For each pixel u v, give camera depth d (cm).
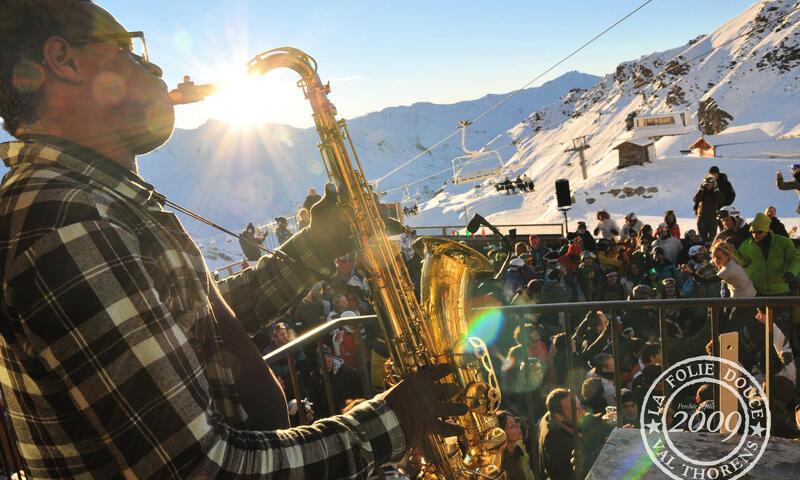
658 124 10438
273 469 102
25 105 108
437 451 167
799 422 402
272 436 107
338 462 109
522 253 1380
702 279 909
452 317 177
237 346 131
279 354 279
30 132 109
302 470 105
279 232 1596
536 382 589
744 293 685
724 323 702
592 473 240
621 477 236
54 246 93
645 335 752
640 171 7144
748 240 777
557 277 1012
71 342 92
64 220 95
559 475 447
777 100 17625
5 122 110
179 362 97
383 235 171
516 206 10431
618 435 266
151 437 93
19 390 105
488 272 192
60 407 102
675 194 6275
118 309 93
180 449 94
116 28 115
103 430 94
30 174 101
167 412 94
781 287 753
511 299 976
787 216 4947
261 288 164
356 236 169
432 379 125
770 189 5625
